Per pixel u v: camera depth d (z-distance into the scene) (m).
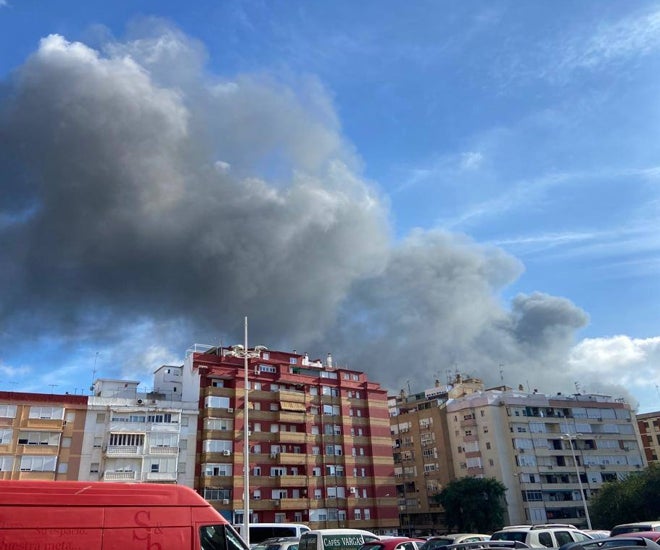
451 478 89.75
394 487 78.62
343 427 78.25
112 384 68.12
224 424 69.50
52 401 60.84
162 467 62.62
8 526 9.98
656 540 12.94
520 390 103.00
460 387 102.44
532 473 85.38
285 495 70.12
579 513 85.12
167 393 74.38
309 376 79.56
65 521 10.36
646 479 64.75
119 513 10.83
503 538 20.33
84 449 60.66
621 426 96.62
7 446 57.38
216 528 11.54
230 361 74.56
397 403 105.88
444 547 15.30
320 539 22.83
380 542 20.25
